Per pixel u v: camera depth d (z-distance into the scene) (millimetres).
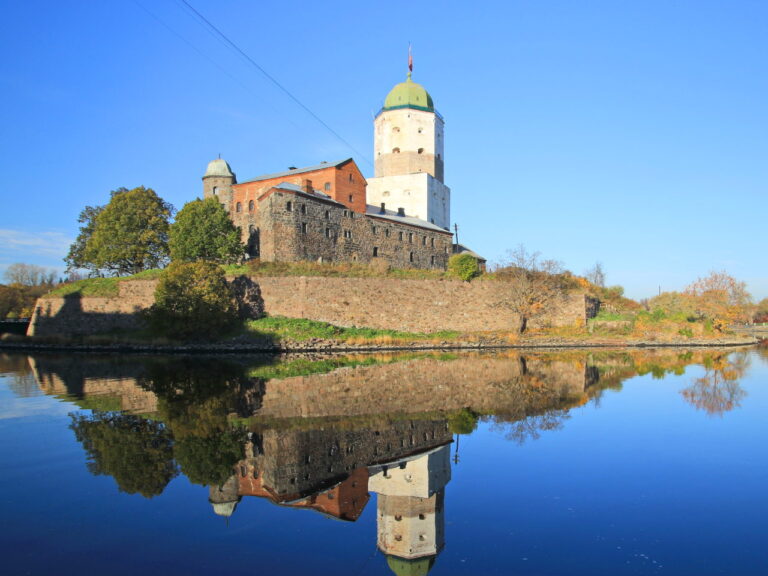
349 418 17953
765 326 101125
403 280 54312
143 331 50188
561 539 8969
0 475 11789
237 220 66688
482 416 18453
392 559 8211
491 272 62594
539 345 53000
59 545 8508
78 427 16141
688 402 21281
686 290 71938
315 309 50188
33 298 86812
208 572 7738
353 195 63000
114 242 61719
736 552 8469
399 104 78750
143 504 10242
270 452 13969
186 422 17062
